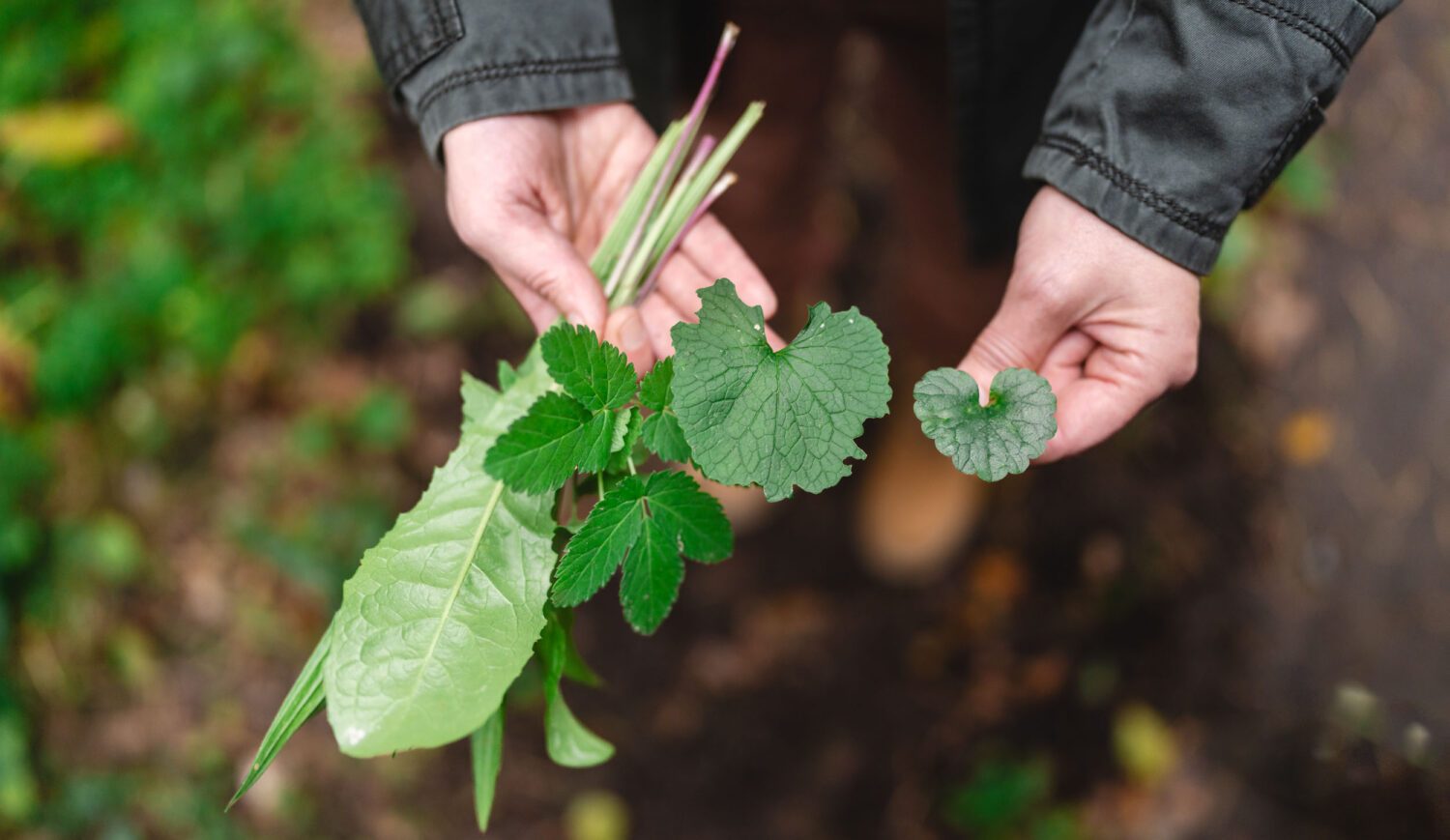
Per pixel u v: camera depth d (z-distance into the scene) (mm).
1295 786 1758
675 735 1979
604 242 946
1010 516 2043
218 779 1703
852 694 2020
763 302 932
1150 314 800
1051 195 812
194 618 1802
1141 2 746
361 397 1967
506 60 860
